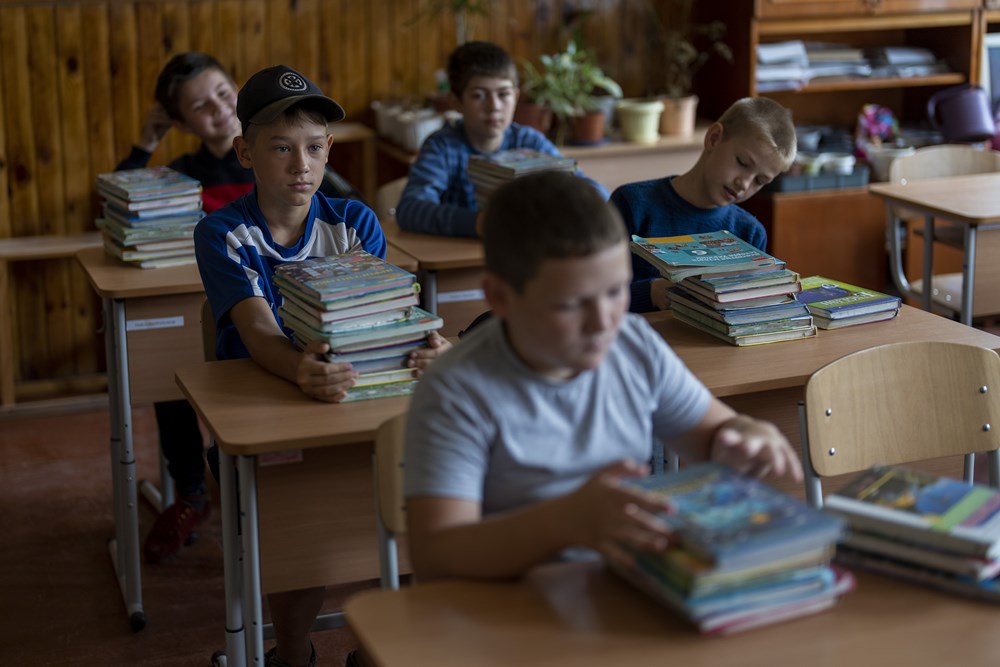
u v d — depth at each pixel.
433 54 4.57
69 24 4.09
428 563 1.30
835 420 1.82
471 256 3.06
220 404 1.99
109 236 3.03
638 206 2.62
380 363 2.04
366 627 1.20
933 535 1.26
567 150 4.35
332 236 2.45
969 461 2.17
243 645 2.07
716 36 4.66
